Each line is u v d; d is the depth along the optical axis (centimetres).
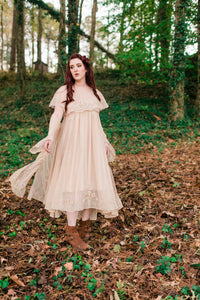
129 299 191
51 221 305
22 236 275
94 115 248
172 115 803
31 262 232
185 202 336
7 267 223
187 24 773
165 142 650
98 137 246
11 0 1925
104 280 207
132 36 977
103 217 313
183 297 189
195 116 862
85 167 238
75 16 816
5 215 318
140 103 1029
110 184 242
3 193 375
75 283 205
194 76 1136
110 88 1297
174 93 798
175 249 247
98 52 1966
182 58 784
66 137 242
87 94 249
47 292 197
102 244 261
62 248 252
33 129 874
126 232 281
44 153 246
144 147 609
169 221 299
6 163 534
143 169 452
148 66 1005
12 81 1745
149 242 260
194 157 521
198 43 841
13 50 1989
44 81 1691
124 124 802
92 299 191
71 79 249
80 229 263
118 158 535
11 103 1262
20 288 201
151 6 966
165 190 374
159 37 948
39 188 264
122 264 228
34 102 1227
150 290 198
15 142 716
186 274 213
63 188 233
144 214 315
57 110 239
